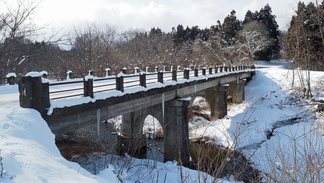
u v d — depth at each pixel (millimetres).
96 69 33844
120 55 41594
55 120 7250
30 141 5379
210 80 21734
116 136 19281
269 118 24078
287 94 28516
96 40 37594
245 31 57750
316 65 37250
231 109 29375
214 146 19297
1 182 3287
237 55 57625
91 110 8742
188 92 18750
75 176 4453
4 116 5840
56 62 36844
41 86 6812
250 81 36344
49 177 3953
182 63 54500
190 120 27812
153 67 47594
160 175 10953
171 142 16891
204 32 82750
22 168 3891
